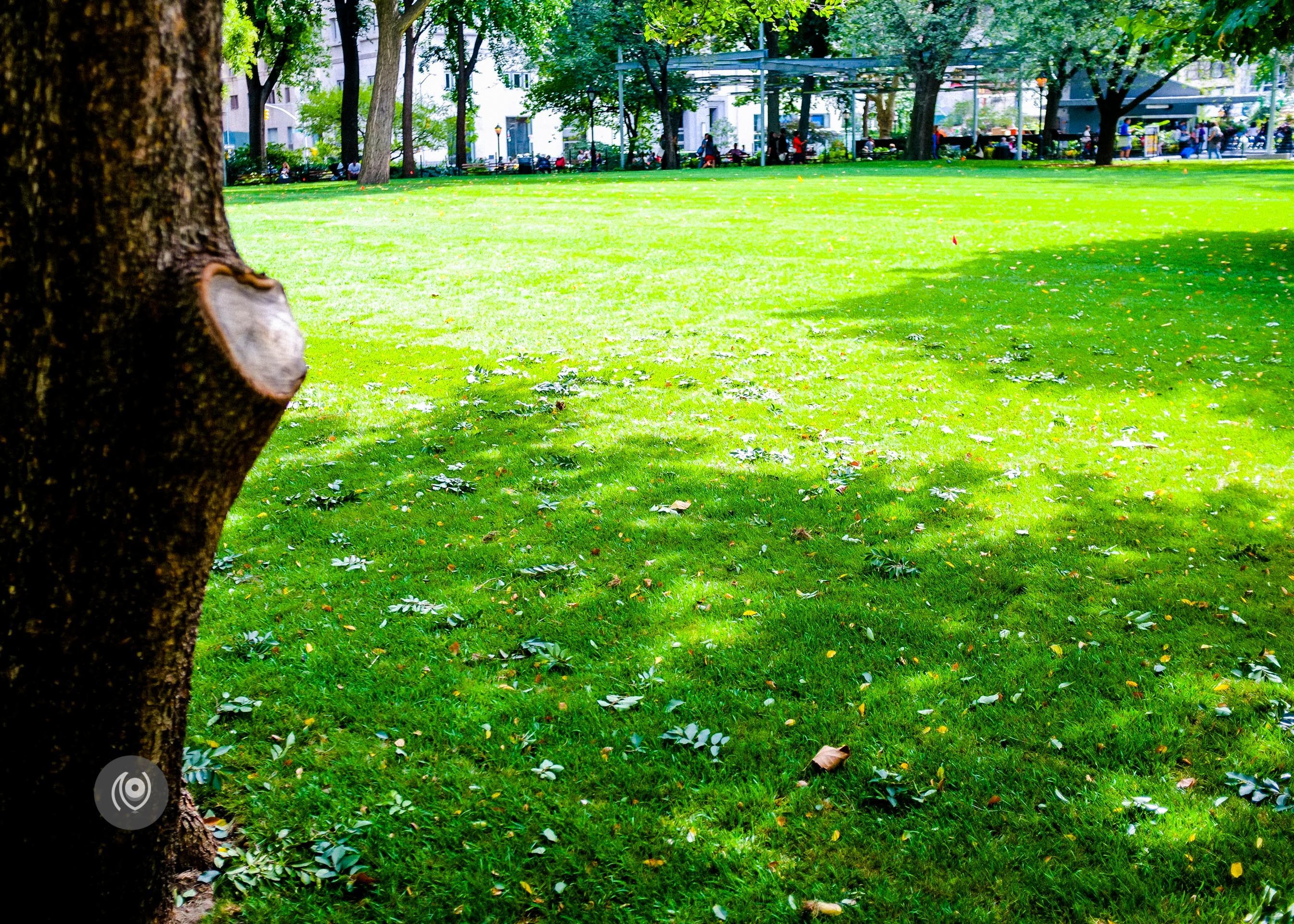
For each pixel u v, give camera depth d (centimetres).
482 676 479
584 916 332
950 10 4434
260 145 5153
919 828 373
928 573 591
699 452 803
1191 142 5512
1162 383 1002
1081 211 2423
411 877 350
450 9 4888
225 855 353
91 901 253
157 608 231
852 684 471
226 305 212
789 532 650
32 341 207
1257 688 466
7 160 201
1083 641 513
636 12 4900
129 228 204
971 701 457
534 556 613
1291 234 2000
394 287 1535
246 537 648
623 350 1141
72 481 215
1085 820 376
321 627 526
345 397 966
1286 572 592
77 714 233
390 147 3556
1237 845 362
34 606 222
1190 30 1521
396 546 632
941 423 879
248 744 425
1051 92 4941
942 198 2723
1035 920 330
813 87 5469
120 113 200
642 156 5725
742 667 486
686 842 365
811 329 1249
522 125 7244
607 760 414
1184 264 1702
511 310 1370
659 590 568
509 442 834
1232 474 753
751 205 2611
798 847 364
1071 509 684
